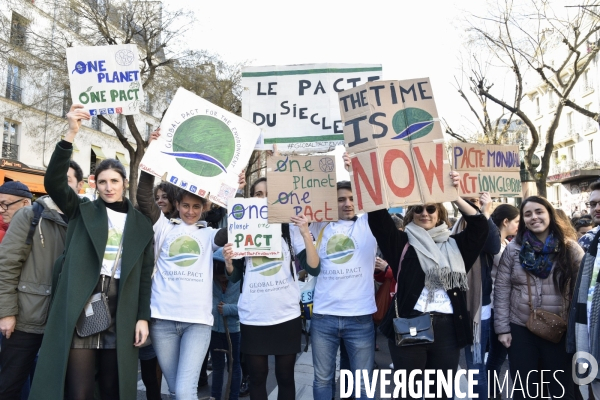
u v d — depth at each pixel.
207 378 5.09
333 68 4.27
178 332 3.28
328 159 3.71
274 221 3.56
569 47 13.76
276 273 3.51
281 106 4.25
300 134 4.22
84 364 2.91
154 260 3.39
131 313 3.08
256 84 4.28
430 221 3.48
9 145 21.45
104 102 3.63
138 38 19.84
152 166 3.54
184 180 3.58
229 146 3.77
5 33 18.17
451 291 3.24
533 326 3.44
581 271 3.21
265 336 3.40
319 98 4.25
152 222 3.50
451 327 3.22
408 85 3.49
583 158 31.52
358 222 3.71
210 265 3.43
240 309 3.52
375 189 3.36
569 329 3.23
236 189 3.71
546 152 14.47
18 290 3.25
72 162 3.76
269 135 4.23
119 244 3.19
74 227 3.17
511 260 3.71
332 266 3.58
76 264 2.99
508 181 4.08
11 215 3.95
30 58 18.58
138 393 4.55
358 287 3.51
